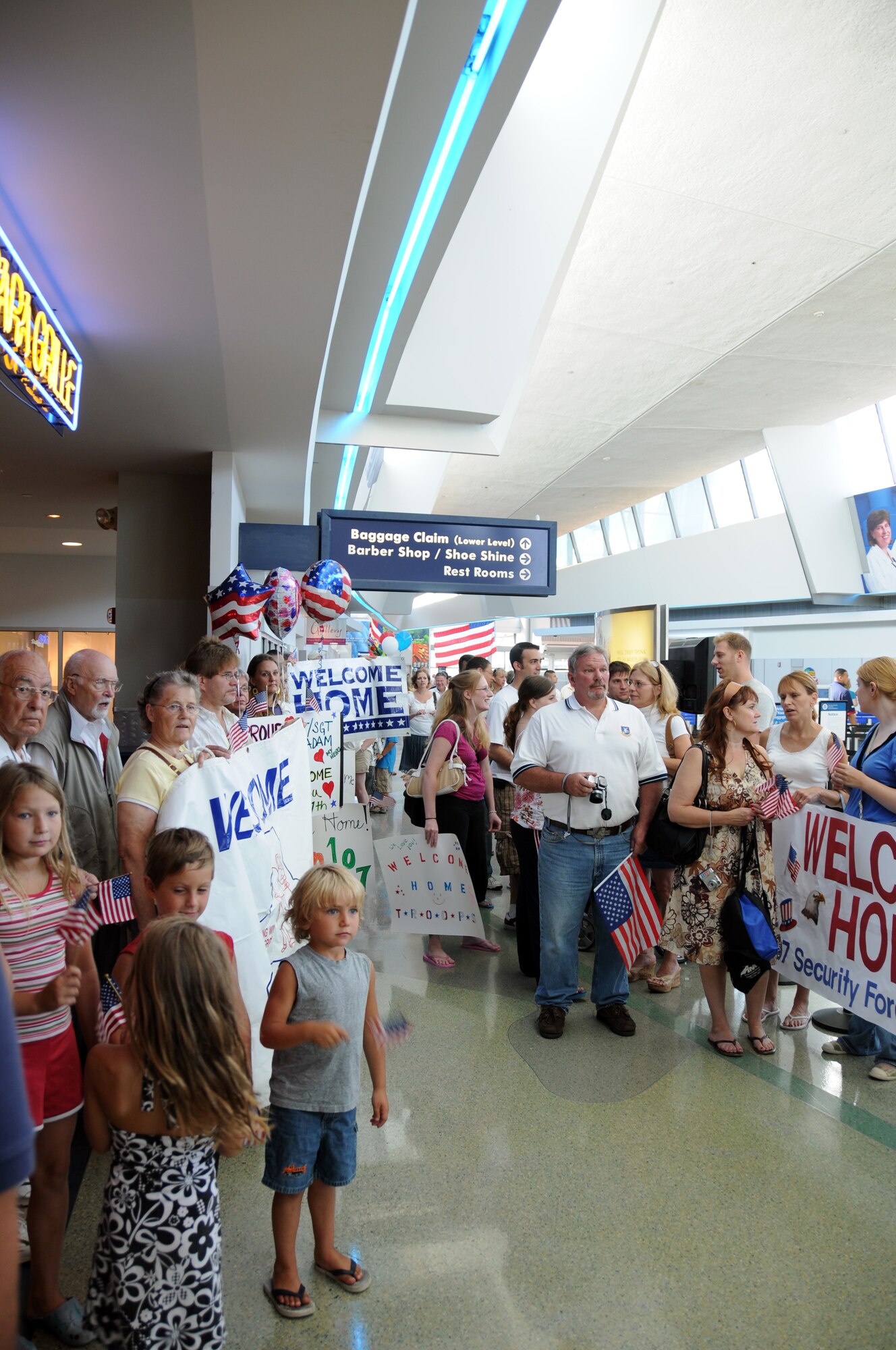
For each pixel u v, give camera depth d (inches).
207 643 139.3
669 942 146.5
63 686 122.8
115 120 100.0
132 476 274.1
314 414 211.8
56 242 127.9
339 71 92.1
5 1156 29.7
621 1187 102.2
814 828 145.7
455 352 290.5
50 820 79.7
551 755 157.3
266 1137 67.2
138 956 65.2
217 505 247.8
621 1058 140.3
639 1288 84.6
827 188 333.4
